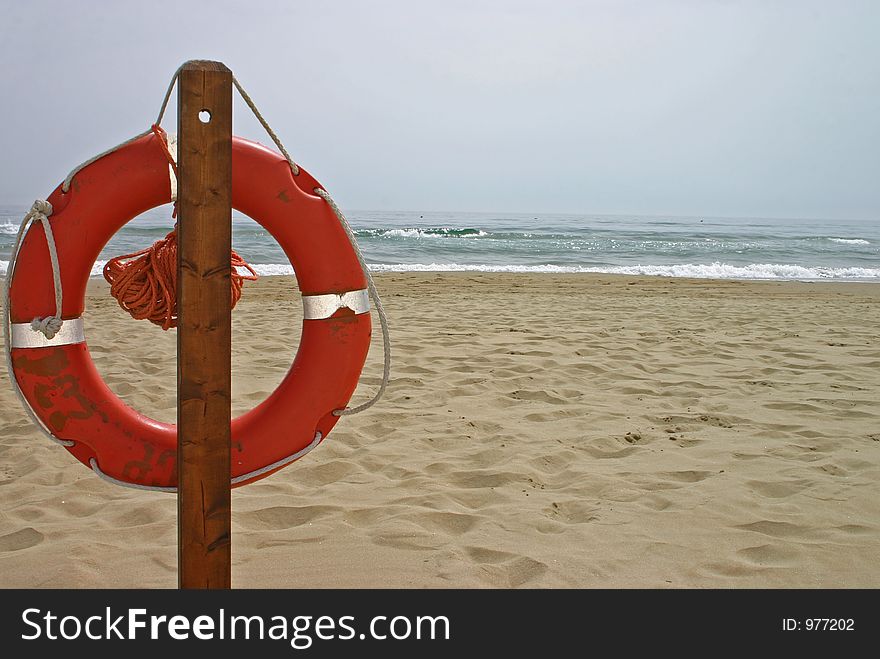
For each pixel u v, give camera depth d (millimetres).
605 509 3107
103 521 2992
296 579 2545
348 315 2412
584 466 3619
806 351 6430
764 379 5371
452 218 76875
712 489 3303
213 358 1901
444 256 20109
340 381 2418
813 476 3441
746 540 2822
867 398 4836
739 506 3117
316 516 3039
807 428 4184
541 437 4031
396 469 3561
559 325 7711
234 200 2322
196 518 1929
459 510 3088
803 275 17281
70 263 2201
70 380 2252
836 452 3779
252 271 2637
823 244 28781
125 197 2207
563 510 3135
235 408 4605
